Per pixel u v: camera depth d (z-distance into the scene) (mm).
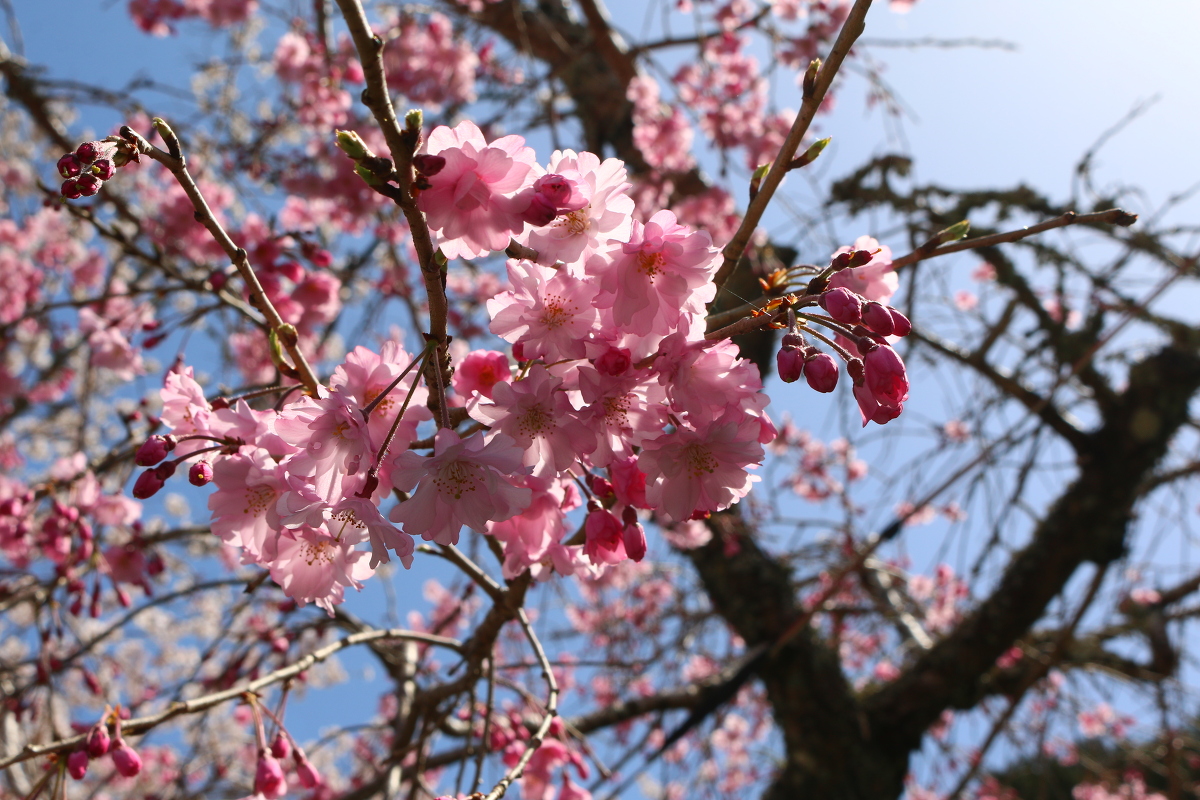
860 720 4926
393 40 5324
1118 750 6746
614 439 1420
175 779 3682
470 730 2146
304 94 4684
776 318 1333
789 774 4879
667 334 1341
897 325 1211
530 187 1260
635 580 6645
